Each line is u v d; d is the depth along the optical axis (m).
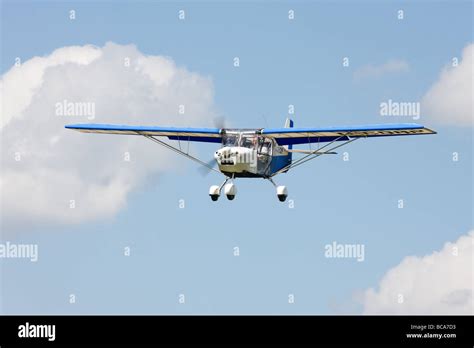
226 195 31.17
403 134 30.11
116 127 33.81
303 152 33.97
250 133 31.48
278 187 32.88
